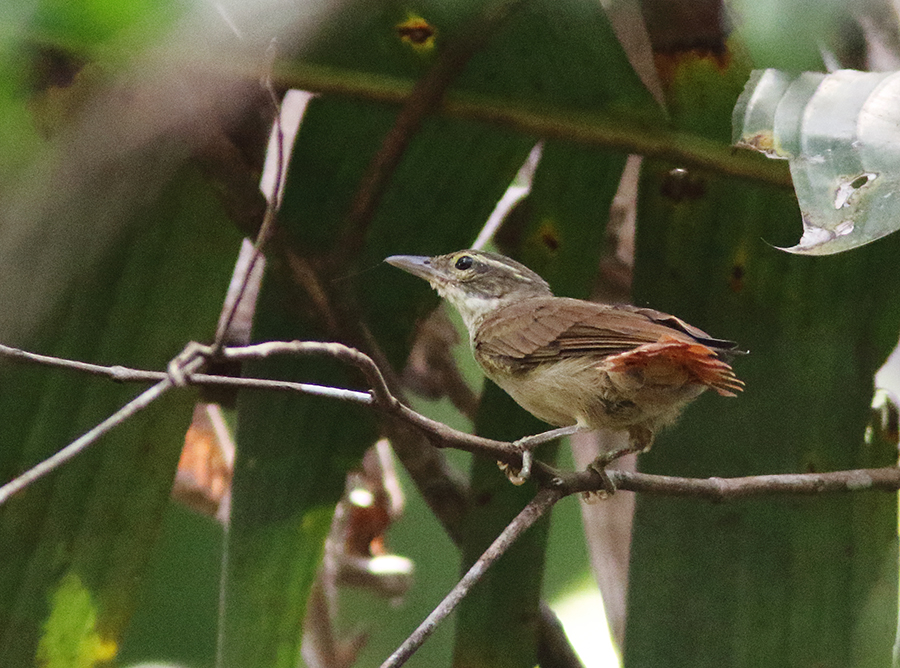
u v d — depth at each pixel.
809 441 7.18
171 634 11.32
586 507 9.61
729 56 6.94
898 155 4.79
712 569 7.02
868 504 7.05
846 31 6.61
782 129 5.07
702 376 6.31
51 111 6.00
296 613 6.91
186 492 10.15
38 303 6.36
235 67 6.21
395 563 9.93
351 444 7.25
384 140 7.37
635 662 6.95
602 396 7.07
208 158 6.65
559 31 6.93
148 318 6.92
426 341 10.53
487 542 7.17
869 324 7.32
